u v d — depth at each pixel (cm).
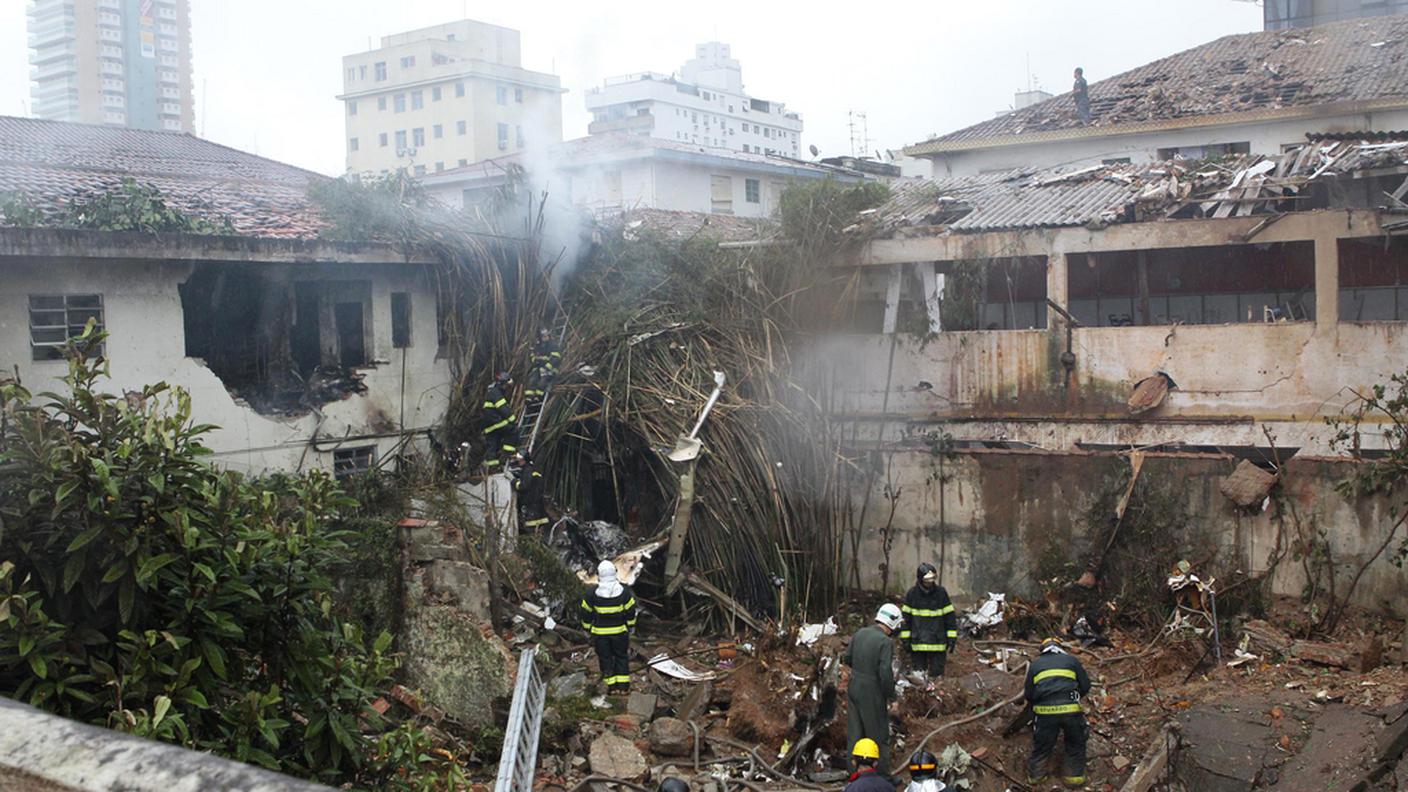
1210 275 1861
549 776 1066
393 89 6438
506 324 1572
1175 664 1289
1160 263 1894
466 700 1212
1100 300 1938
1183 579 1383
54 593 607
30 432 615
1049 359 1592
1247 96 2342
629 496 1634
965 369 1639
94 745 255
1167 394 1527
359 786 697
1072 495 1505
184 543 621
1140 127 2372
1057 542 1515
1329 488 1349
